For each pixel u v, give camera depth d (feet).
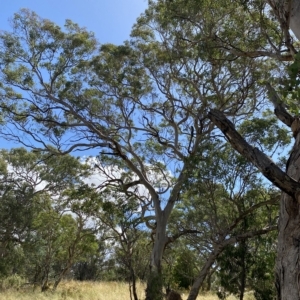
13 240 90.33
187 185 44.24
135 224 56.18
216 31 41.22
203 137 49.47
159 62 55.01
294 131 13.94
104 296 69.87
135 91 58.13
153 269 53.11
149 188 57.16
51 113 59.88
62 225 88.58
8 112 59.26
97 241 78.02
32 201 91.76
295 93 12.83
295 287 11.05
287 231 11.82
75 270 142.82
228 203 45.65
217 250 43.68
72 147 59.77
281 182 12.16
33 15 57.72
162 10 44.88
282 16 21.22
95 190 60.18
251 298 59.88
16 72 58.08
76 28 58.80
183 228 55.11
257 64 48.26
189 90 56.90
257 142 43.96
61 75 59.52
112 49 56.85
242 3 33.63
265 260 42.14
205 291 82.43
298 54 12.22
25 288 89.56
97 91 59.11
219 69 50.93
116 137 62.28
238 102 51.65
